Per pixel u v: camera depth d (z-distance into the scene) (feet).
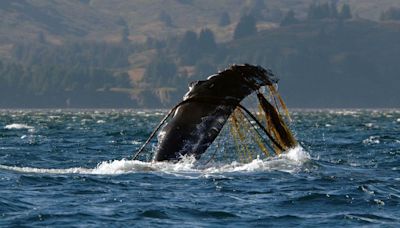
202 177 244.01
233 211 204.13
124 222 192.44
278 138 220.43
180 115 226.58
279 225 191.42
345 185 238.68
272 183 239.71
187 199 216.33
